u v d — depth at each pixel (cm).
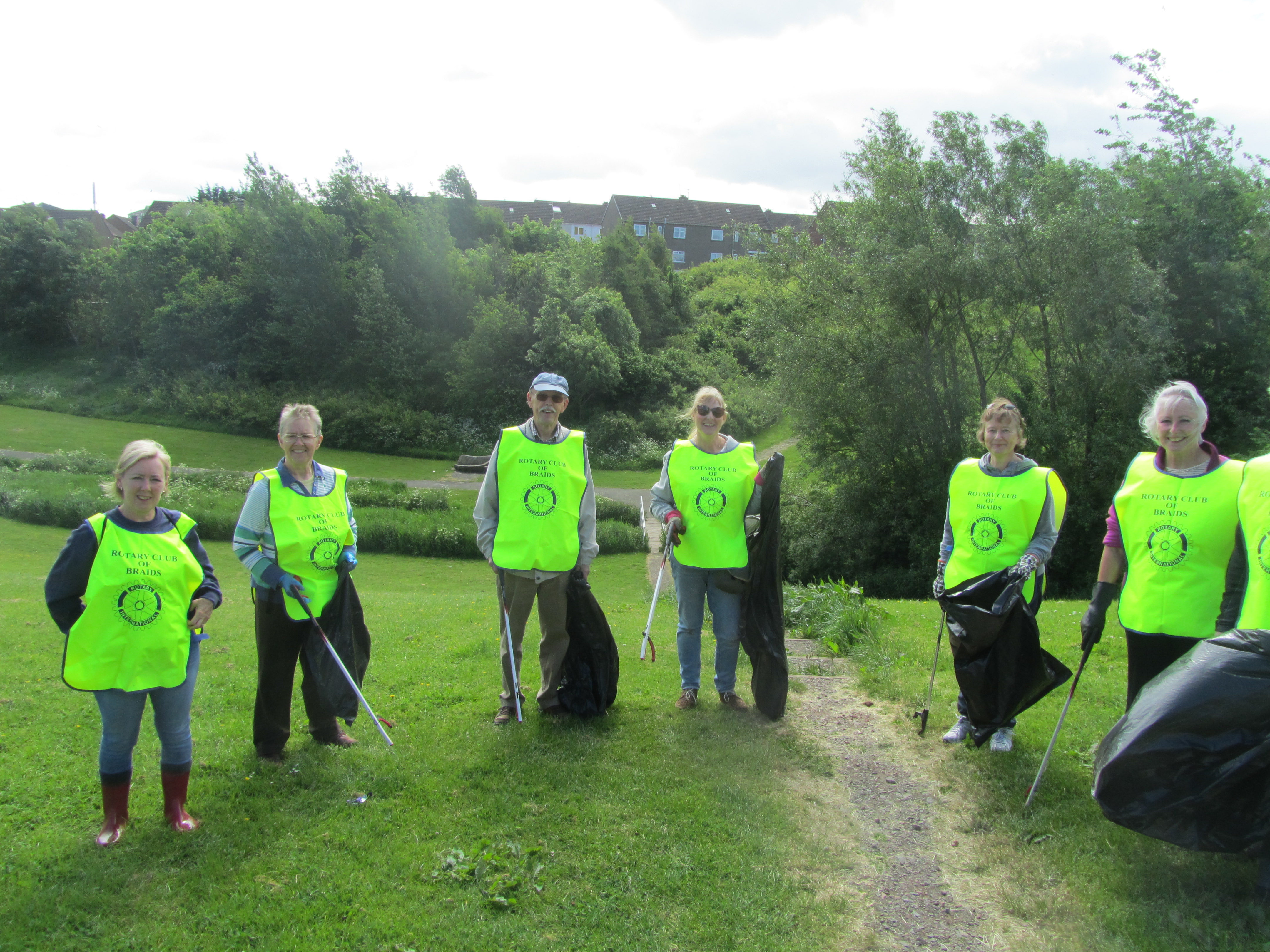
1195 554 351
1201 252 2039
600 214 8831
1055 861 341
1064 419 1830
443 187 5384
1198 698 291
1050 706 505
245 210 4772
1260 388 2031
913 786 410
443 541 2108
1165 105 2119
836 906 314
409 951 282
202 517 2105
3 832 347
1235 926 291
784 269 2150
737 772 415
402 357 4259
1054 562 1864
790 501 2298
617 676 483
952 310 1961
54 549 1852
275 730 417
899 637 714
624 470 3647
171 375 4447
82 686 327
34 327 4994
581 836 355
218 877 321
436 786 393
